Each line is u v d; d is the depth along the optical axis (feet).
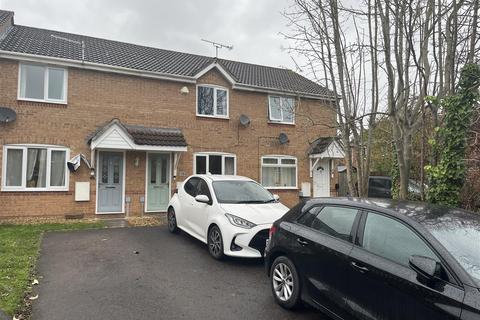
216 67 50.19
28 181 39.99
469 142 22.63
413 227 12.32
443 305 10.26
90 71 43.09
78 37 53.01
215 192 26.96
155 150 43.70
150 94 46.21
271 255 17.67
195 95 48.93
